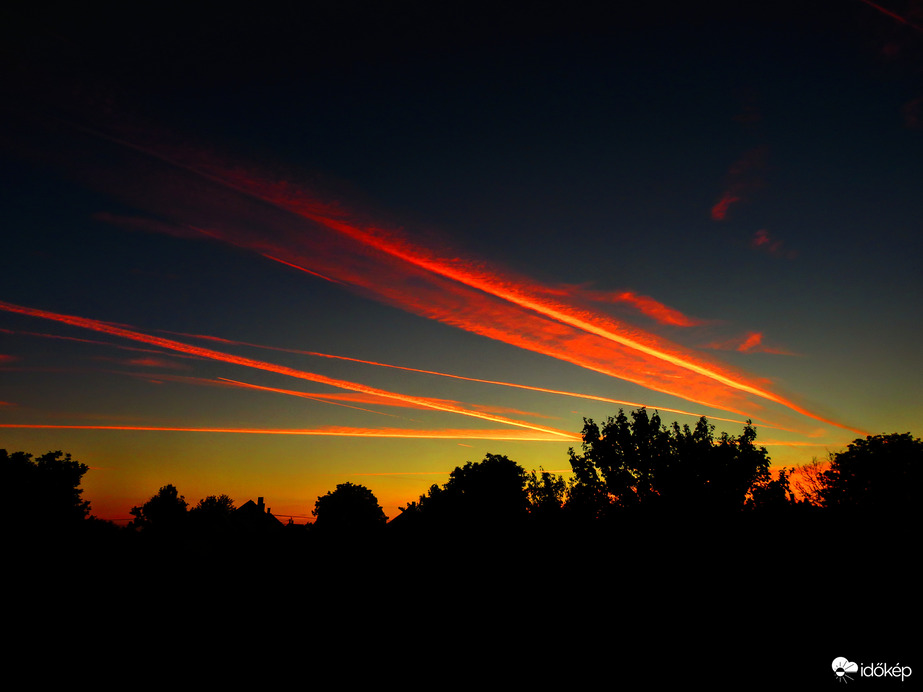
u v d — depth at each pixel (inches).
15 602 889.5
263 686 490.6
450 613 714.8
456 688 468.8
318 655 597.6
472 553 831.1
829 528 624.4
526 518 888.9
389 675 513.7
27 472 1845.5
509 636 608.4
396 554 962.7
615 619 594.9
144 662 580.1
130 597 976.3
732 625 528.4
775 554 611.8
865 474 1212.5
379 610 787.4
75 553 1280.8
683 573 629.9
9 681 505.7
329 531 1181.7
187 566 1246.9
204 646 649.6
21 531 1396.4
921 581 516.1
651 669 474.6
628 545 726.5
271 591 992.9
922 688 393.7
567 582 698.2
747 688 420.5
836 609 511.5
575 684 459.2
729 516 720.3
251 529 2116.1
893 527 597.9
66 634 709.3
